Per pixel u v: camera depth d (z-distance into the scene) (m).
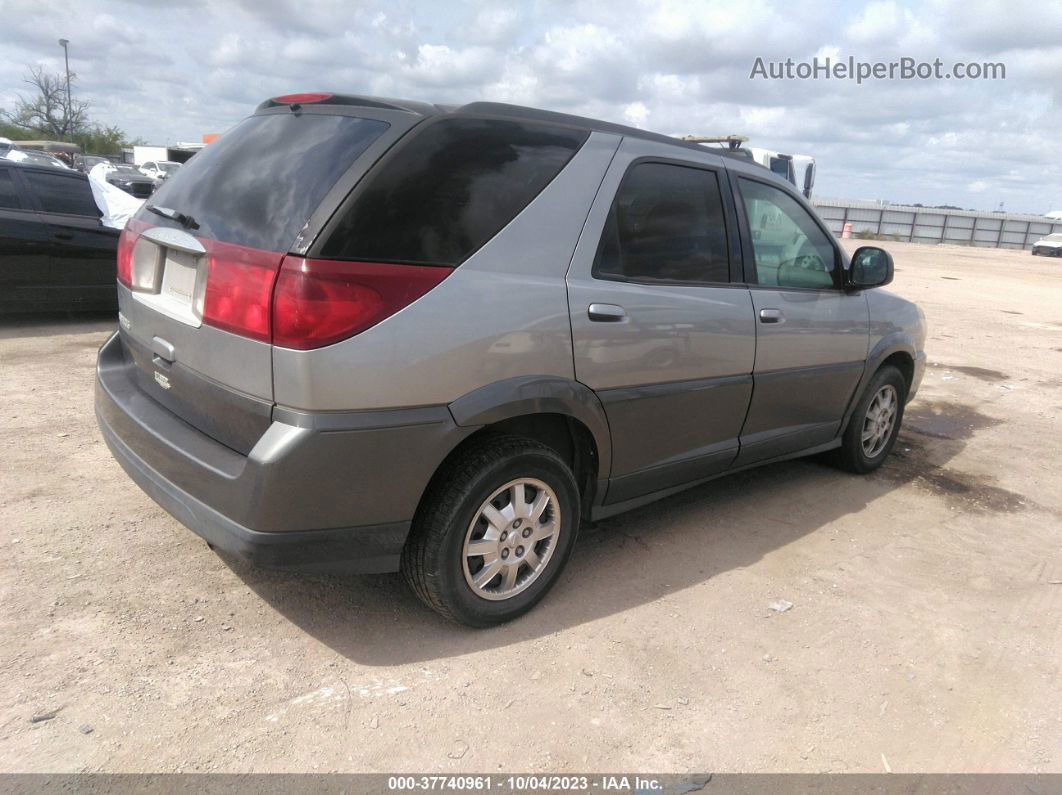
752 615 3.16
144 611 2.84
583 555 3.58
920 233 57.62
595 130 3.10
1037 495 4.85
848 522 4.21
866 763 2.38
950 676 2.86
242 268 2.39
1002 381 8.20
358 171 2.40
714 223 3.54
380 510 2.50
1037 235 58.69
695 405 3.46
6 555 3.14
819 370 4.16
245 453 2.48
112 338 3.45
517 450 2.75
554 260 2.83
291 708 2.41
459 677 2.62
